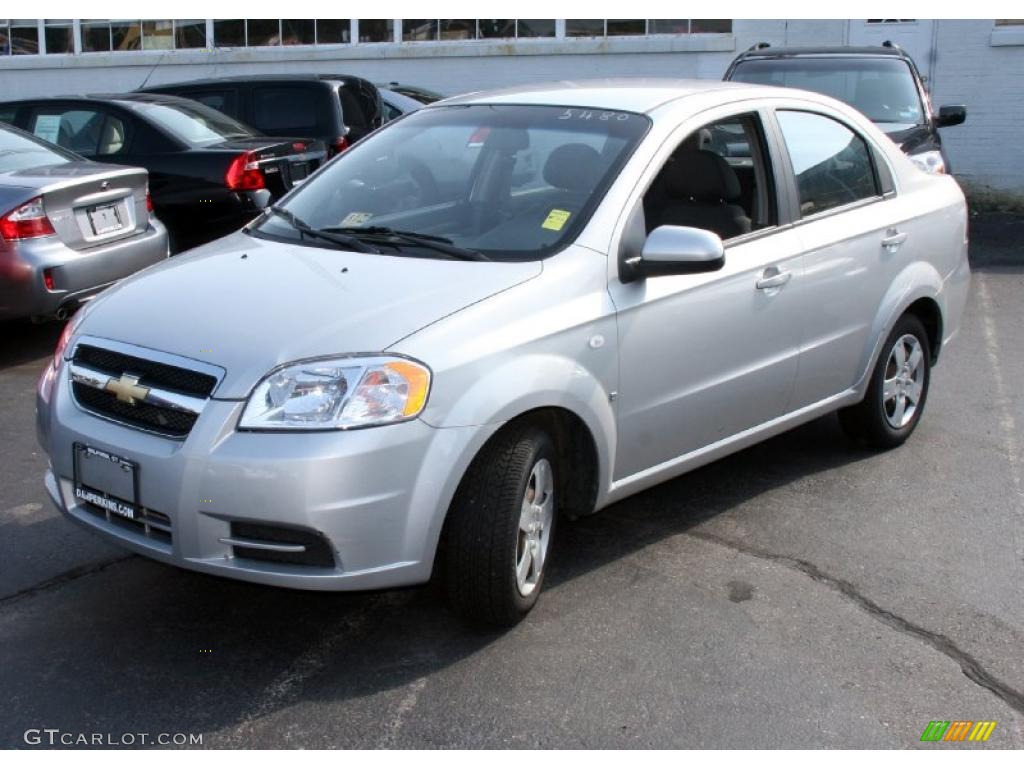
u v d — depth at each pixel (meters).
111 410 3.56
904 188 5.39
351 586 3.29
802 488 5.08
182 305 3.68
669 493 5.01
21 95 17.22
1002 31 12.98
